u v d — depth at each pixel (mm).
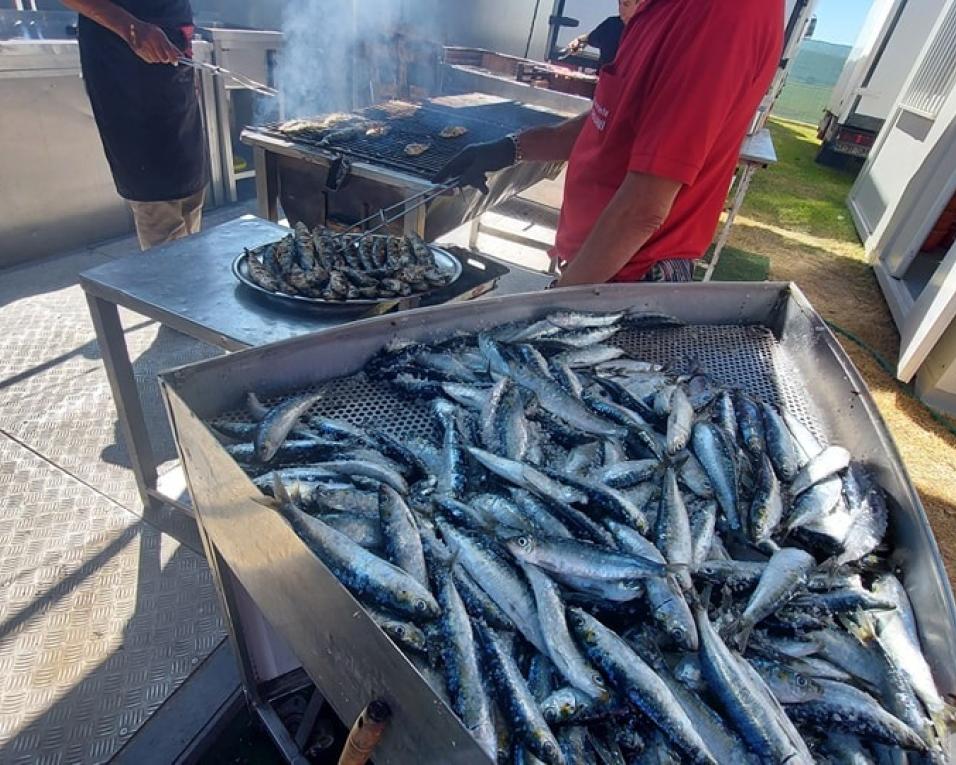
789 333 2342
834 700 1167
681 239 2271
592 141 2268
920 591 1393
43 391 3102
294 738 1772
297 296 1976
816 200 9492
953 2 7250
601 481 1588
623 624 1261
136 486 2623
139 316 3859
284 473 1447
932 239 6387
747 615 1279
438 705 861
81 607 2102
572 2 6547
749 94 1944
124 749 1731
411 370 1805
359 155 3232
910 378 4582
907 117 7656
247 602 1630
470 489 1517
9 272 4129
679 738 1053
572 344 2090
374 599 1184
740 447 1824
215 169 5457
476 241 5488
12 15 4316
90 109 4293
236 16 5848
